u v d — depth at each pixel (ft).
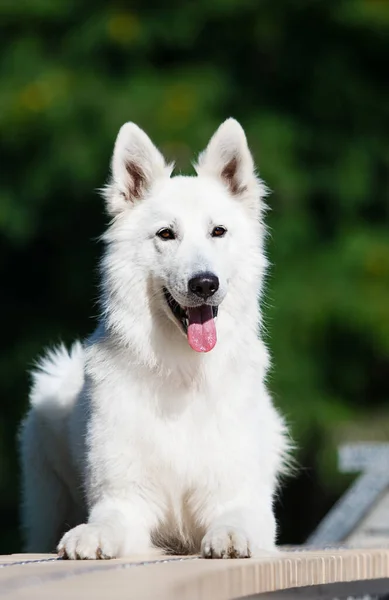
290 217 52.13
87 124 51.03
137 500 20.49
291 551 20.16
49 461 25.26
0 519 54.80
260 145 51.29
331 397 50.52
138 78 52.80
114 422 20.51
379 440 47.96
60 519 25.46
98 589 13.15
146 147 21.84
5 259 59.06
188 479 20.36
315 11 54.49
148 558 18.04
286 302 49.60
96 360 21.26
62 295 57.47
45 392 25.46
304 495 54.60
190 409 20.45
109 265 21.42
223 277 20.36
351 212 54.34
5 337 57.88
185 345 20.56
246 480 20.52
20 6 55.16
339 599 18.04
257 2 54.08
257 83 55.36
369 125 54.80
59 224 54.65
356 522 28.32
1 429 54.44
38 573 14.90
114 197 21.68
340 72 54.85
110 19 53.26
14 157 52.80
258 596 15.84
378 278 50.60
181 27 54.03
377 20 53.72
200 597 14.01
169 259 20.59
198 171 22.43
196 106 50.57
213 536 18.10
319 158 53.72
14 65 54.08
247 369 21.17
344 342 51.47
